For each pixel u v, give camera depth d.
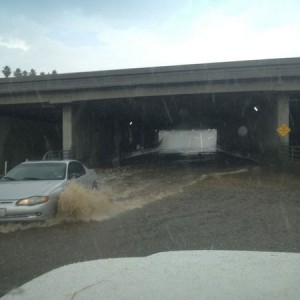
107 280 3.37
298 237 7.73
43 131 54.44
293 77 33.22
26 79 37.84
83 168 12.98
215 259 4.05
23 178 10.92
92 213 10.07
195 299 2.86
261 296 2.92
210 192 14.98
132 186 17.77
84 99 37.34
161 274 3.50
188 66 34.62
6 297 3.20
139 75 35.69
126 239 7.68
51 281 3.41
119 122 66.12
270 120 38.88
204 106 46.47
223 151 76.38
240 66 33.66
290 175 23.42
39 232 8.60
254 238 7.64
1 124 44.00
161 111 51.56
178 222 9.34
